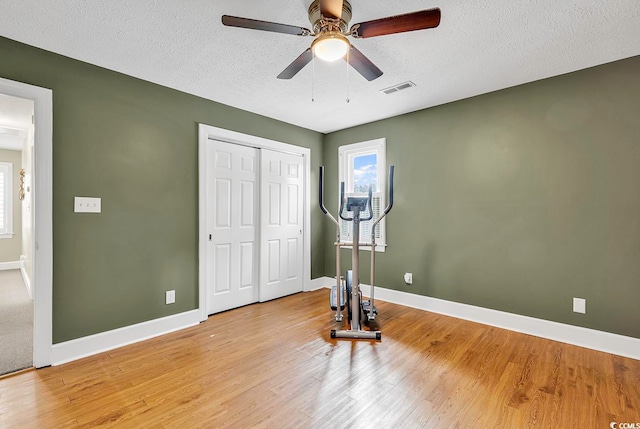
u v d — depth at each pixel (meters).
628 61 2.30
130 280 2.59
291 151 4.02
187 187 2.97
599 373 2.06
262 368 2.15
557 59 2.32
